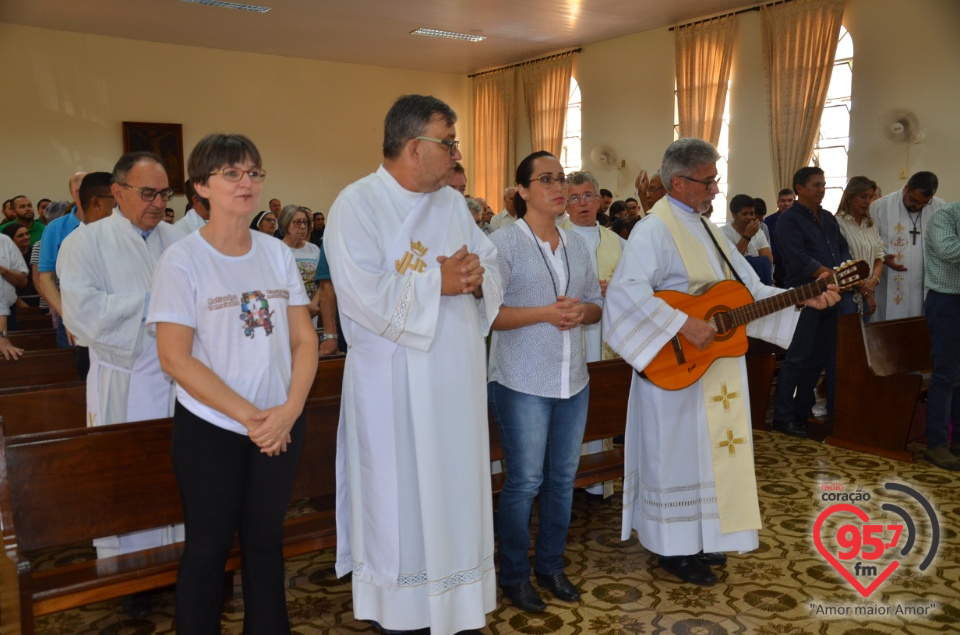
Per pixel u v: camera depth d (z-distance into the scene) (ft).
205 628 6.46
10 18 34.83
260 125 42.45
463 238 7.68
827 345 15.89
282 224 17.62
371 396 7.35
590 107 40.40
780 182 31.83
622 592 9.07
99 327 8.04
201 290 6.29
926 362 15.51
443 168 7.26
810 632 8.13
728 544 9.30
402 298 6.93
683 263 9.12
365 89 45.32
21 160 36.65
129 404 8.39
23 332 15.42
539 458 8.33
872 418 14.49
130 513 7.76
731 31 33.24
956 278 13.29
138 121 39.09
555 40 39.24
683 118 35.22
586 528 11.18
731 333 9.09
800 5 30.55
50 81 37.01
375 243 7.20
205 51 40.65
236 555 8.07
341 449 7.95
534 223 8.50
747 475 9.32
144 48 39.09
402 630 7.47
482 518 7.63
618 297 8.95
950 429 14.70
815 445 15.14
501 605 8.78
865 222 17.46
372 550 7.50
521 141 45.03
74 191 12.20
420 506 7.25
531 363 8.20
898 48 27.96
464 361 7.41
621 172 38.99
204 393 6.09
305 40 39.14
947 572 9.54
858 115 29.37
